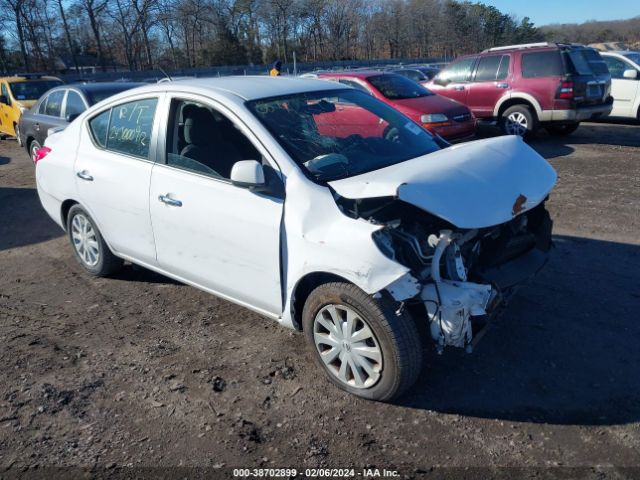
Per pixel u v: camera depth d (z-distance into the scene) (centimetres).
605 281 481
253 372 370
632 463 281
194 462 293
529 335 401
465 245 344
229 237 369
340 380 343
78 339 420
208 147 389
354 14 6222
